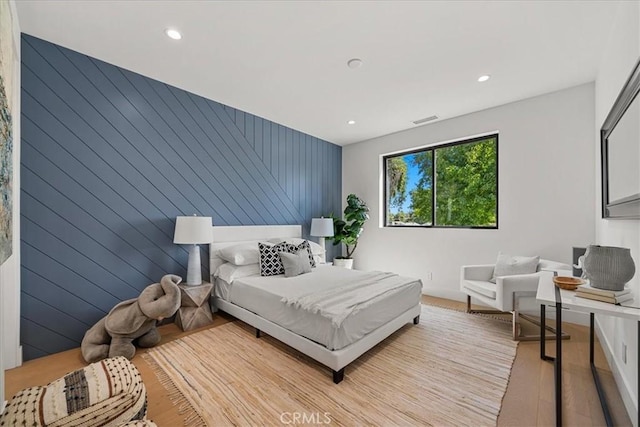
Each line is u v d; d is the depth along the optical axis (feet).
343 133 15.23
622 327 5.91
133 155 9.01
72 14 6.41
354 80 9.41
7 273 6.72
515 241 11.12
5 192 4.22
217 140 11.23
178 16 6.49
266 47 7.64
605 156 7.37
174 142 9.98
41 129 7.36
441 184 13.79
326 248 16.58
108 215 8.50
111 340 7.47
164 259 9.77
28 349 7.18
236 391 5.97
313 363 7.13
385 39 7.27
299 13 6.38
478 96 10.62
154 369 6.82
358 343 6.84
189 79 9.43
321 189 16.21
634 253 5.63
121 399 4.02
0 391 4.56
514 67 8.59
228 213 11.63
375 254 15.94
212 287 10.00
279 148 13.75
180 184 10.16
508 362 7.16
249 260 10.50
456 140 12.91
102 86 8.37
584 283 5.96
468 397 5.80
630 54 5.69
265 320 8.23
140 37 7.26
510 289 8.57
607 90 7.56
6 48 4.33
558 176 10.15
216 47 7.66
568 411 5.40
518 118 11.00
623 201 5.66
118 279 8.71
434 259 13.55
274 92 10.32
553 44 7.45
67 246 7.78
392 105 11.44
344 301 7.29
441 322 9.93
